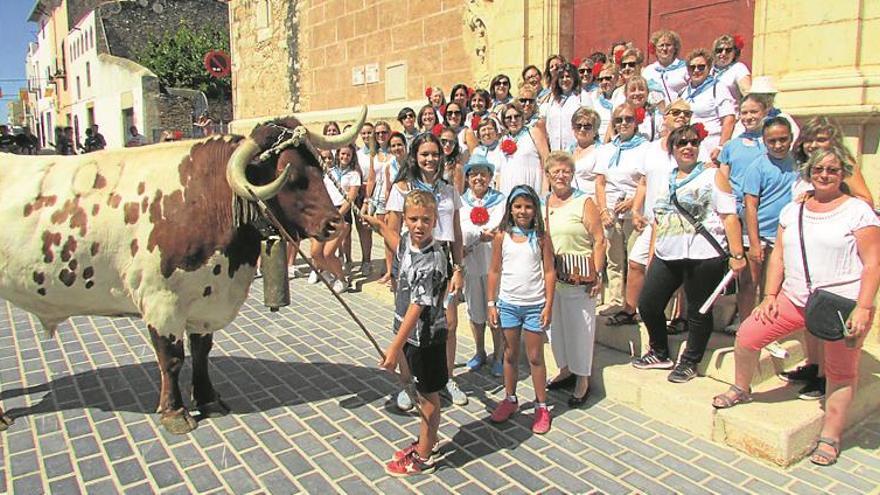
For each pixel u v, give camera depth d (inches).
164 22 1317.7
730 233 175.2
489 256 214.2
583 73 278.5
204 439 176.6
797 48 232.2
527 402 197.6
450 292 195.2
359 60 476.4
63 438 177.9
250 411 193.3
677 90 247.3
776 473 156.3
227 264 178.1
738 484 151.8
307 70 541.3
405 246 155.4
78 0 1512.1
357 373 221.8
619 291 239.9
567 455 166.1
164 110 1064.2
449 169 227.0
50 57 1803.6
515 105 245.3
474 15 372.2
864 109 207.3
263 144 171.0
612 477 155.6
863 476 154.4
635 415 186.9
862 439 172.1
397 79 441.7
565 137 274.1
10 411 194.7
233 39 660.1
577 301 186.2
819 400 174.2
